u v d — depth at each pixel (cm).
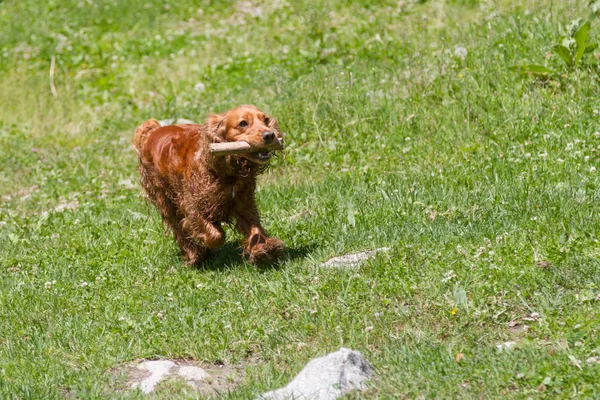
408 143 2038
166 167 1559
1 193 2366
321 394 1002
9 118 3103
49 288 1493
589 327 1088
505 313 1179
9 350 1248
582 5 2542
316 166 2075
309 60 2877
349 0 3447
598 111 1895
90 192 2239
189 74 3178
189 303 1351
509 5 2797
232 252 1608
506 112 2009
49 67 3531
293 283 1361
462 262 1320
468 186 1705
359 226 1580
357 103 2291
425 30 2861
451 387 991
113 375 1162
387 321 1199
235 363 1172
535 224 1426
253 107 1438
